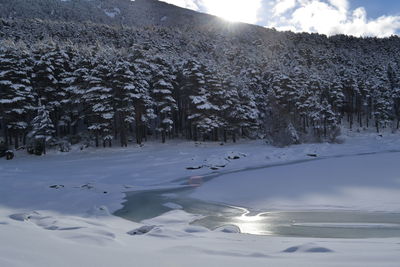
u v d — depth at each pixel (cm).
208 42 11956
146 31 12156
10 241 480
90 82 3688
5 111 3434
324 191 1565
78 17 19738
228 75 4872
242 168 2753
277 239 744
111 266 390
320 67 9669
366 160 2672
